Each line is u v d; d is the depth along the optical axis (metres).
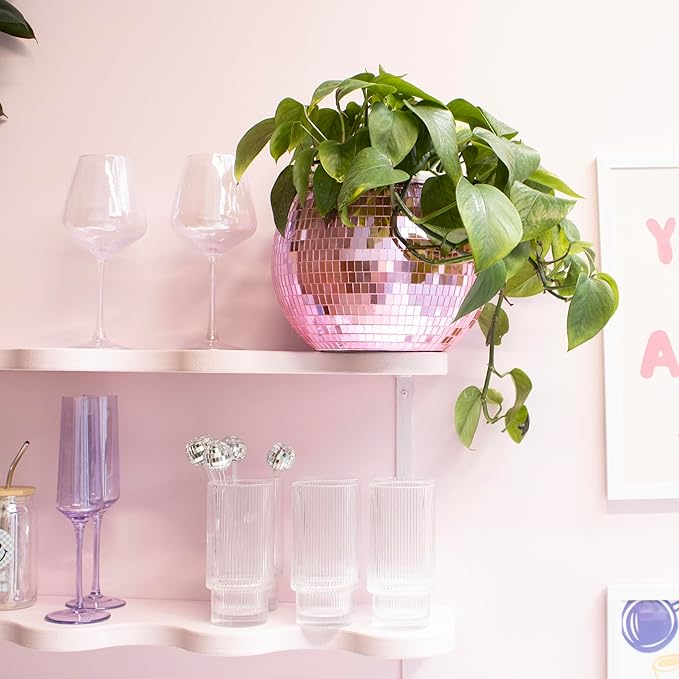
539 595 1.17
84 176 1.08
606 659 1.16
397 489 1.03
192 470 1.19
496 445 1.18
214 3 1.22
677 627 1.16
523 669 1.16
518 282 1.10
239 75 1.21
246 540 1.04
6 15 1.19
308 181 0.95
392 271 0.92
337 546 1.03
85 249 1.15
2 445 1.21
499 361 1.18
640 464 1.17
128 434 1.20
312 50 1.21
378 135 0.87
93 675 1.19
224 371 0.98
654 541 1.17
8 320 1.21
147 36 1.22
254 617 1.04
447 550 1.17
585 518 1.17
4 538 1.10
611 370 1.17
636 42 1.20
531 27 1.20
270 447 1.19
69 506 1.08
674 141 1.19
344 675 1.17
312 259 0.94
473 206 0.83
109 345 1.09
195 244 1.10
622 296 1.18
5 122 1.22
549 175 0.98
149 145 1.21
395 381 1.19
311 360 0.99
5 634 1.05
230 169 1.08
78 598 1.10
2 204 1.22
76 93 1.22
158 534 1.19
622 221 1.18
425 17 1.21
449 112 0.88
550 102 1.20
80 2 1.22
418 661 1.17
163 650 1.19
